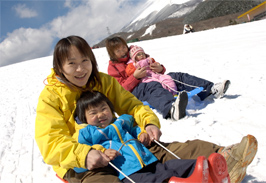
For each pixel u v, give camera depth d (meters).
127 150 1.79
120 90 2.31
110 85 2.30
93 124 2.00
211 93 3.63
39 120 1.91
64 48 1.94
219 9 118.00
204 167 1.35
